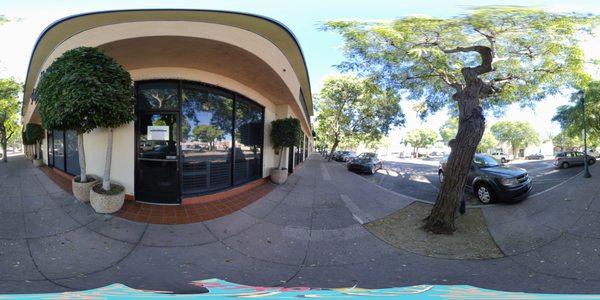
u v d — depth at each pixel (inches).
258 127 430.6
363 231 259.8
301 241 232.1
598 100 714.8
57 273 161.8
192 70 295.3
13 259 173.5
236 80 345.1
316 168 741.9
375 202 361.4
